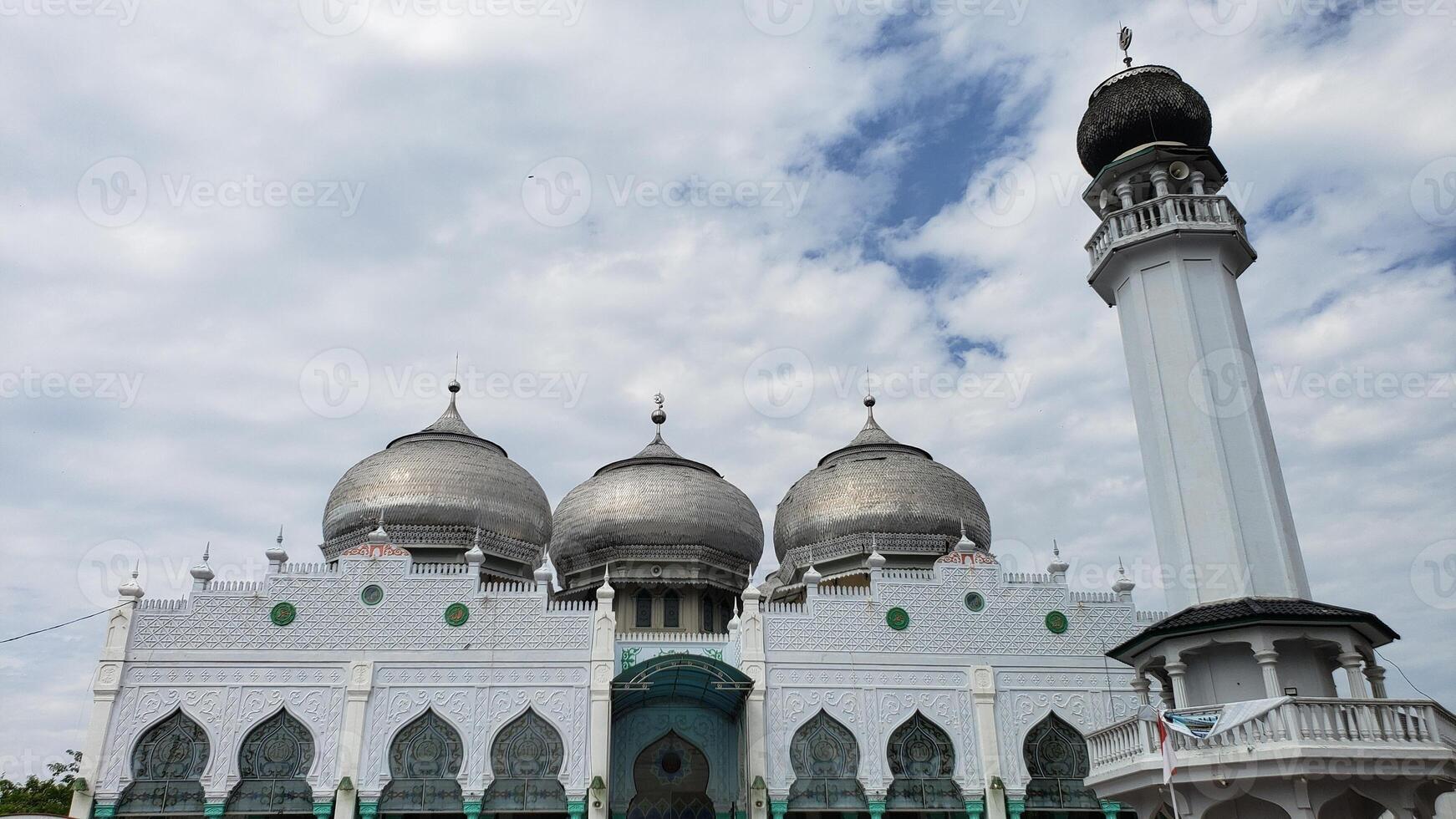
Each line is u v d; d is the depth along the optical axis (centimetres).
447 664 3014
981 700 3134
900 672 3156
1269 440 2767
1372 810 2425
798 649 3153
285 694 2945
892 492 3897
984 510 4069
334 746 2898
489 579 3606
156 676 2928
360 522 3634
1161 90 3125
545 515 3934
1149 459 2856
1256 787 2195
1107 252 3039
